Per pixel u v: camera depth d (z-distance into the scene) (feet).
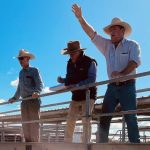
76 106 19.07
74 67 19.02
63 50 19.45
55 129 30.73
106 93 16.57
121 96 15.83
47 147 18.30
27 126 22.67
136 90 16.70
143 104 24.91
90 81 18.53
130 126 15.28
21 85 23.15
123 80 14.40
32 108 22.41
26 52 22.80
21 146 20.45
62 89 18.60
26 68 23.02
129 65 15.87
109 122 16.44
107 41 17.38
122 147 13.74
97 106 21.17
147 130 23.56
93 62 18.81
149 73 13.05
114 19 16.61
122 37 16.63
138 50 16.24
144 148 12.78
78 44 18.93
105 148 14.60
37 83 22.81
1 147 22.03
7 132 33.53
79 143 16.14
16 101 23.59
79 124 19.38
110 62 16.94
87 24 18.08
